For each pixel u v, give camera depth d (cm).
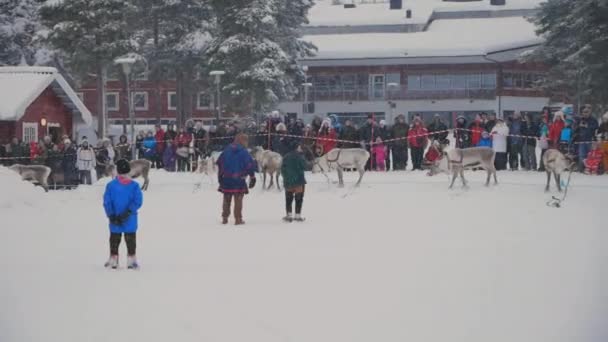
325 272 1153
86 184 2683
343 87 7675
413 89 7538
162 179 2655
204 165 2494
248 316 901
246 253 1330
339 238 1493
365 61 7475
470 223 1686
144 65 4916
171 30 5325
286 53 5597
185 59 5312
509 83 7481
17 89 3394
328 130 2766
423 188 2302
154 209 2006
